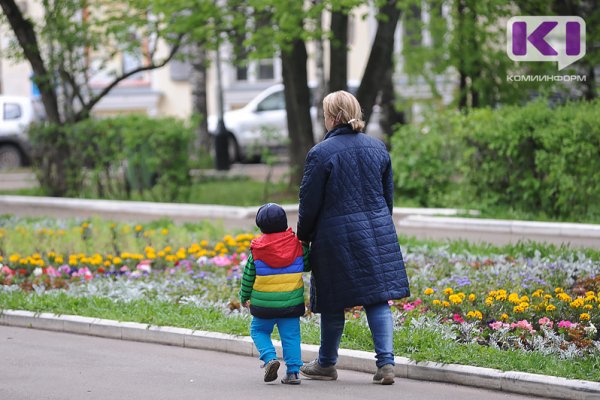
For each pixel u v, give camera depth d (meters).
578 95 21.19
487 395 7.67
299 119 23.30
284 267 7.96
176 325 9.97
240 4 21.41
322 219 7.88
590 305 9.44
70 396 7.75
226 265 13.02
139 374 8.52
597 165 16.78
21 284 12.30
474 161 18.38
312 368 8.30
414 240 14.80
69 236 14.44
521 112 17.56
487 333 9.21
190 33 23.17
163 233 14.92
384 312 7.94
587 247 14.17
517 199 18.08
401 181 20.36
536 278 11.22
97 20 23.94
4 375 8.48
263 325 8.06
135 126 22.61
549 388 7.54
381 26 22.36
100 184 23.50
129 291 11.51
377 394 7.70
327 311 7.86
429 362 8.20
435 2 22.56
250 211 20.52
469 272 11.95
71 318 10.54
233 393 7.79
